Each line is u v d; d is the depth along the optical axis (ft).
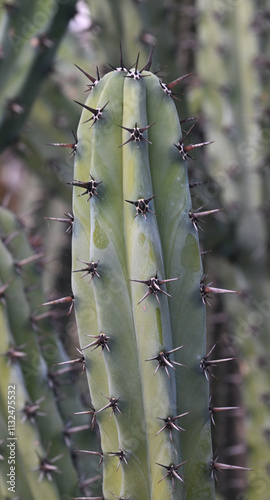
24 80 3.89
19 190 6.23
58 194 4.82
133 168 3.00
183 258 3.05
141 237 3.00
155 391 3.02
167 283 3.05
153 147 3.04
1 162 4.89
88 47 4.87
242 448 4.10
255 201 4.22
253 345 4.14
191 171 4.03
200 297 3.06
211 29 4.35
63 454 3.43
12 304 3.47
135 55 3.98
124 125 3.02
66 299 3.12
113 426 3.09
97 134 3.02
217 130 4.35
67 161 4.70
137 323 3.01
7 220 3.70
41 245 4.14
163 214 3.05
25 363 3.46
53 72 3.95
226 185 4.25
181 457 3.08
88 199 3.04
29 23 3.87
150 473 3.05
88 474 3.61
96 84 3.06
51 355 3.66
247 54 4.26
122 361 3.03
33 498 3.37
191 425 3.08
